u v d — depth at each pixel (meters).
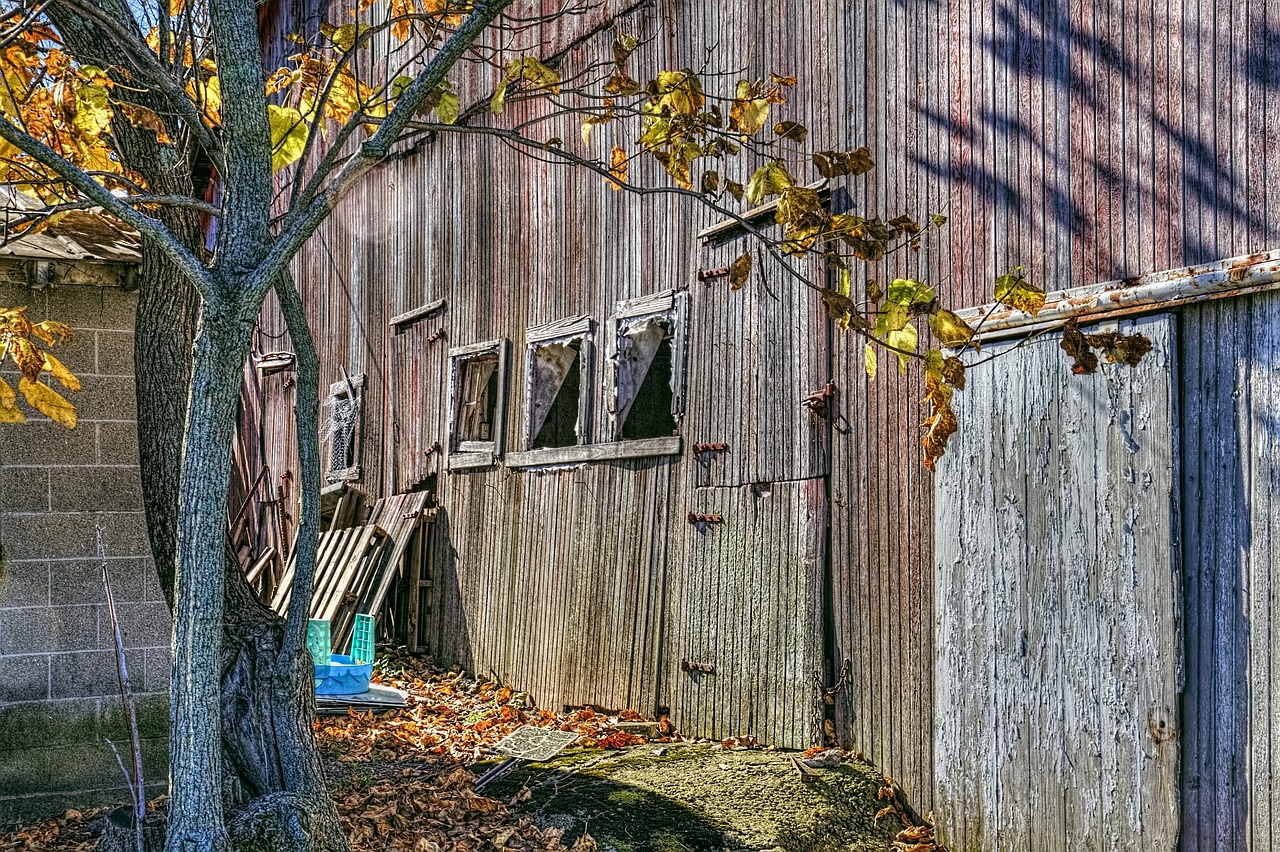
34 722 5.83
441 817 5.72
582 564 8.70
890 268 6.31
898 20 6.30
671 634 7.74
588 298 8.85
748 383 7.25
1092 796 5.06
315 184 4.19
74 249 5.91
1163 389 4.86
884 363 6.28
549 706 8.84
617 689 8.20
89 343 6.07
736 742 6.96
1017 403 5.50
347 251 13.08
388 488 11.81
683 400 7.80
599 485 8.60
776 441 7.00
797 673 6.70
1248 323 4.60
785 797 5.86
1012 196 5.62
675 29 8.03
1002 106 5.69
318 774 4.62
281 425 14.37
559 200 9.27
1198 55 4.79
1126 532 4.98
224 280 3.86
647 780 6.17
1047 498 5.34
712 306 7.59
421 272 11.41
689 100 4.50
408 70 10.98
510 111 9.99
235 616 4.79
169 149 5.15
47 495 5.95
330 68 5.34
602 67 8.73
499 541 9.83
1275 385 4.47
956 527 5.79
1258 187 4.54
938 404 3.88
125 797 5.95
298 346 4.54
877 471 6.31
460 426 10.69
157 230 3.75
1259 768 4.44
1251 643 4.51
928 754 5.91
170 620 6.12
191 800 3.68
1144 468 4.91
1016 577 5.47
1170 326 4.85
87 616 5.96
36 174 4.59
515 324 9.82
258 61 3.94
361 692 8.88
